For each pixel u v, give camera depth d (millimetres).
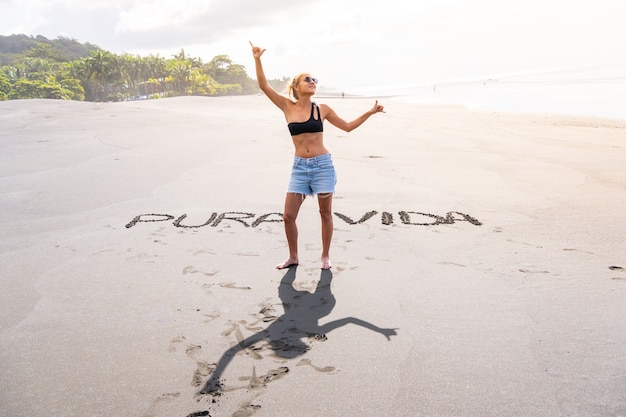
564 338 3100
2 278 4152
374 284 3973
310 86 3959
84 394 2604
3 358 2959
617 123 18828
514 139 12344
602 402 2473
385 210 5973
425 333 3189
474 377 2705
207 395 2584
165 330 3273
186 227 5414
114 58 120438
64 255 4652
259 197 6504
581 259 4449
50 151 9453
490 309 3512
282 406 2484
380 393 2576
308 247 4836
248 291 3871
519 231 5238
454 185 7191
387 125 15773
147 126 13188
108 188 6969
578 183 7391
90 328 3311
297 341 3119
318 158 4078
